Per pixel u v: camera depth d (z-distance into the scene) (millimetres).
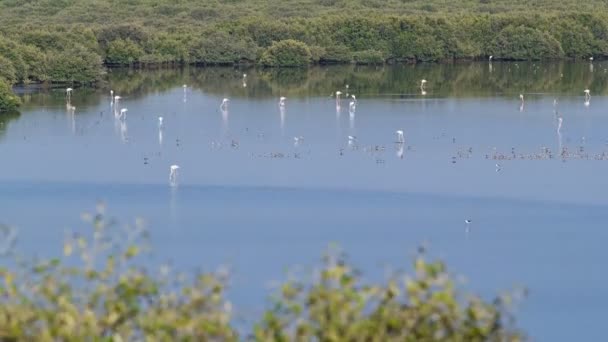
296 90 161375
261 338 26188
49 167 107062
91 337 26125
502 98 150625
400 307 26219
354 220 85312
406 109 140250
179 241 78562
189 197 93312
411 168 104875
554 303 66812
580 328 63094
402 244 78312
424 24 197875
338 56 193000
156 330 26328
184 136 122188
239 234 80625
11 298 26875
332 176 101750
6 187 98062
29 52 167250
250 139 120000
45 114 139000
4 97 140125
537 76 176875
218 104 146375
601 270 72688
